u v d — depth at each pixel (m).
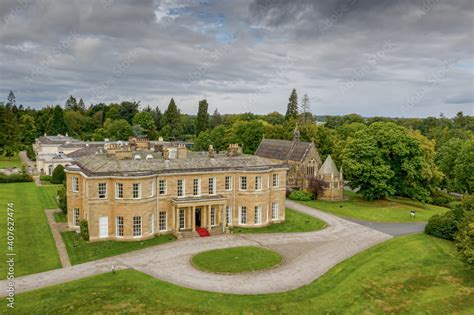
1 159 152.88
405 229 66.81
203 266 47.31
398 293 42.31
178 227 59.97
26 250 51.00
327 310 38.28
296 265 49.00
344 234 63.06
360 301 40.34
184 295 39.56
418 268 48.44
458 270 48.16
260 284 43.09
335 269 47.69
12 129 150.62
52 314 35.03
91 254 50.66
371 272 46.88
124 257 50.03
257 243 57.47
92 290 39.81
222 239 59.12
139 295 39.12
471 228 47.06
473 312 38.94
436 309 39.41
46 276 43.19
